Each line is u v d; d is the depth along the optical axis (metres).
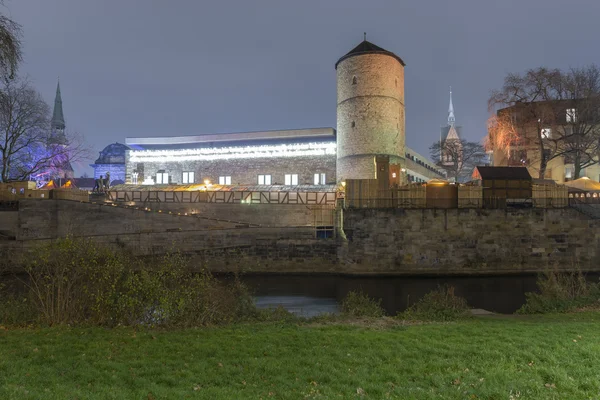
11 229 39.72
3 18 18.41
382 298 27.39
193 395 7.02
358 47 55.12
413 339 10.93
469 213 34.59
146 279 14.01
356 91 53.78
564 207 34.84
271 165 62.12
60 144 56.59
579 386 7.17
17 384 7.43
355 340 10.87
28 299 15.41
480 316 16.25
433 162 90.69
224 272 35.88
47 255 14.34
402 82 57.16
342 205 36.59
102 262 15.21
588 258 34.53
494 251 34.44
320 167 60.41
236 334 11.74
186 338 11.16
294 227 36.78
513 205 35.91
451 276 34.09
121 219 39.47
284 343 10.66
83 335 11.39
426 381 7.70
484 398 6.72
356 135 53.50
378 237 34.50
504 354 9.24
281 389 7.33
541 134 49.56
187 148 73.12
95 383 7.68
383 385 7.48
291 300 26.81
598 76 46.03
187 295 14.27
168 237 36.72
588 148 48.88
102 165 95.50
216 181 63.97
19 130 46.88
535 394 6.85
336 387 7.45
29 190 42.69
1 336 11.24
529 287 30.56
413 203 35.91
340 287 31.11
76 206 39.59
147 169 66.00
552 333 11.32
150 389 7.28
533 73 45.12
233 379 7.97
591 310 16.84
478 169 37.50
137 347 10.25
